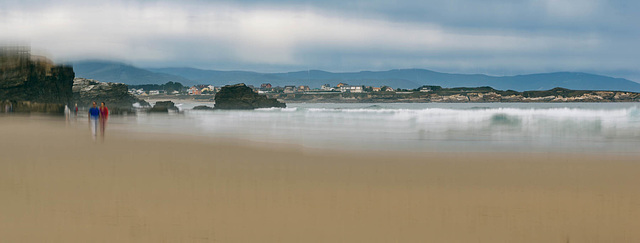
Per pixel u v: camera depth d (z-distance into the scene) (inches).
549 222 239.0
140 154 496.7
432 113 1727.4
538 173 376.5
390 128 982.4
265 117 1754.4
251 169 392.2
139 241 203.9
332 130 924.0
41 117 1482.5
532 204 273.0
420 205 269.0
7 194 283.0
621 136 746.8
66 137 721.6
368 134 813.9
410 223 235.6
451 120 1266.0
